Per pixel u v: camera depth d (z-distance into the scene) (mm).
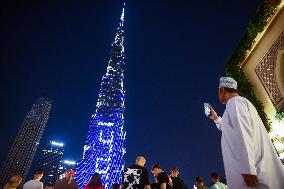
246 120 2650
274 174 2443
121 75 181750
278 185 2367
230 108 2840
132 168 7980
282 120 7316
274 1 7023
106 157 140125
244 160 2432
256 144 2578
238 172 2479
